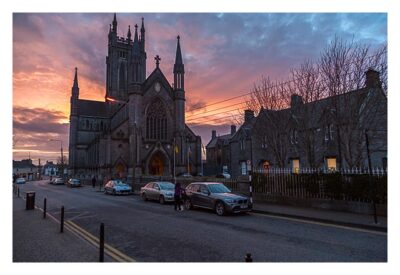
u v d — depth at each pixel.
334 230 11.18
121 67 86.44
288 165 29.03
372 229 11.23
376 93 17.12
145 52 86.06
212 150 69.88
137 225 12.58
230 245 9.08
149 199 23.39
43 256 7.97
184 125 64.12
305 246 8.88
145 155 58.75
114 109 84.50
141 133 58.78
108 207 19.20
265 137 26.23
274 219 13.88
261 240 9.68
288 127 24.08
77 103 85.56
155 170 61.41
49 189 42.41
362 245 8.95
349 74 17.72
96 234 10.85
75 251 8.48
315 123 23.17
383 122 20.22
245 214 15.51
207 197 16.27
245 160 45.00
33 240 9.80
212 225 12.42
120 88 85.75
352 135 18.42
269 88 23.62
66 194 31.61
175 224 12.73
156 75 62.84
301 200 16.61
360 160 18.11
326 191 15.80
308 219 13.46
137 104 59.00
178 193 17.61
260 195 19.03
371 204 13.59
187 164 62.44
